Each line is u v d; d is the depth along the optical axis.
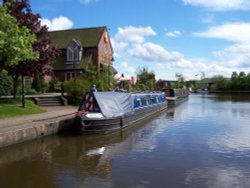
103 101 19.80
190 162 12.79
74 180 10.60
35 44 23.80
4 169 11.83
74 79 29.08
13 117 19.16
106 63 50.62
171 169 11.81
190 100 58.72
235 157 13.64
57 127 17.78
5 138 13.97
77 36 50.34
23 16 23.48
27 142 15.39
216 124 23.48
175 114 31.08
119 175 11.09
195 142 16.66
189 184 10.27
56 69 47.06
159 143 16.39
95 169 11.79
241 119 26.58
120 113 20.31
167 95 45.91
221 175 11.20
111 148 15.25
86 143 16.23
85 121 17.95
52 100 27.78
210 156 13.78
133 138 17.72
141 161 12.89
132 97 24.27
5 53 16.70
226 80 115.38
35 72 24.23
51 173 11.34
